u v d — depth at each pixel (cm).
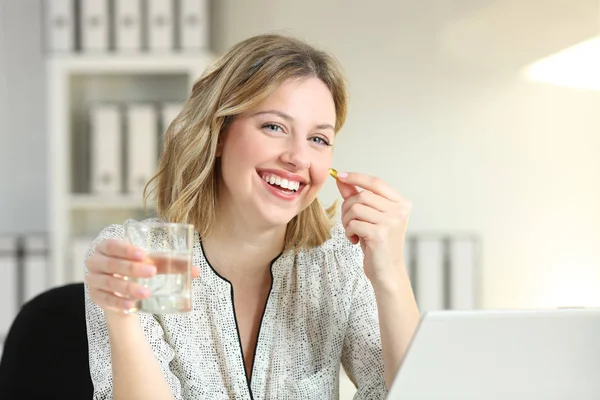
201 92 116
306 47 114
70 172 305
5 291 300
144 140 303
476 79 336
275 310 122
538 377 73
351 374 131
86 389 126
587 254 335
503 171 336
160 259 85
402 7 336
